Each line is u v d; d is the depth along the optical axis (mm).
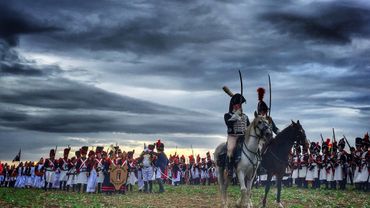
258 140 12258
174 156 33781
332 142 26141
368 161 23688
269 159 14203
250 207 12367
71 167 25531
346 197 19156
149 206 15414
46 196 20406
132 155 24984
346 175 24953
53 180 27797
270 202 16547
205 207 15180
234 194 20781
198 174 33781
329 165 25219
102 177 22812
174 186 30297
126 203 16734
